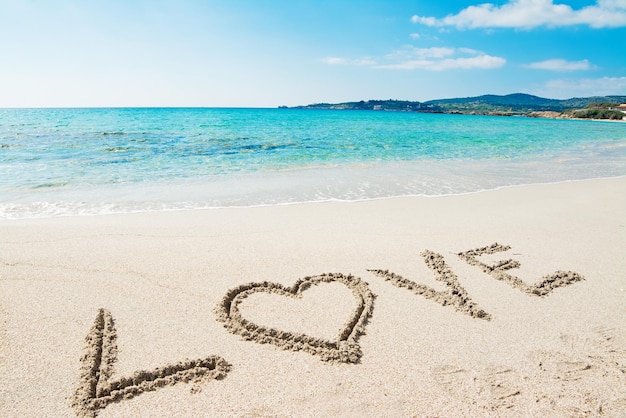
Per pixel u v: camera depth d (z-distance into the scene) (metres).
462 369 0.99
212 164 3.72
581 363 1.02
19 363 0.96
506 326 1.18
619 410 0.87
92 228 1.82
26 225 1.84
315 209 2.29
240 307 1.23
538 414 0.85
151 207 2.27
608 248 1.78
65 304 1.21
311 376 0.95
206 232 1.83
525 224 2.09
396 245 1.75
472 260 1.62
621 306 1.29
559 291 1.39
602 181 3.43
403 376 0.96
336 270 1.50
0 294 1.25
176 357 1.00
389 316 1.22
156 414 0.83
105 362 0.97
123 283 1.34
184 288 1.33
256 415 0.83
